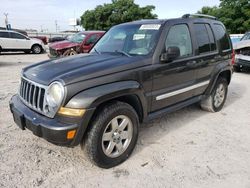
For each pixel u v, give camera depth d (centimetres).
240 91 749
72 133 284
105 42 445
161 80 377
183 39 426
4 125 449
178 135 428
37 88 311
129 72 331
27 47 1948
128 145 342
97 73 305
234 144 400
